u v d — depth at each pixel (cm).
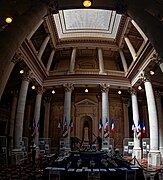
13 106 1744
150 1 647
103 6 730
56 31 1650
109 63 2017
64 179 516
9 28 507
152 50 1162
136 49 1673
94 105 1933
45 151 1636
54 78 1698
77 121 1894
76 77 1662
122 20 1438
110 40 1767
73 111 1922
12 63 1102
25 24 546
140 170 578
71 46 1794
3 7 755
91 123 1919
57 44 1809
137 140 1508
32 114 1962
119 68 2000
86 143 1795
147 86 1317
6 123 2105
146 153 1452
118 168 566
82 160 733
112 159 791
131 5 658
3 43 461
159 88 1662
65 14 1580
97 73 1664
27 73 1343
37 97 1645
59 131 1881
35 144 1519
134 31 1480
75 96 1966
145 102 2005
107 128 1534
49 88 1752
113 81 1666
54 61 2038
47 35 1566
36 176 739
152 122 1215
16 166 1033
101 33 1772
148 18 575
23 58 1223
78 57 2016
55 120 1923
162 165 1122
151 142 1184
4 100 2016
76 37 1778
